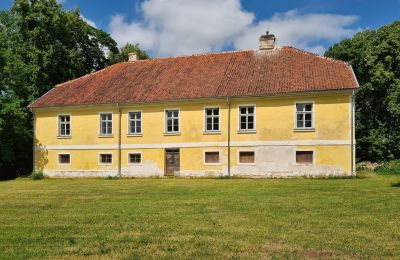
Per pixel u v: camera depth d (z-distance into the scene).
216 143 30.39
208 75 32.81
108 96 33.72
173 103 31.58
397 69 41.31
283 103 28.95
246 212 13.02
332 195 17.22
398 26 41.31
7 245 9.15
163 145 31.84
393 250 8.34
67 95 35.81
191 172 30.91
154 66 36.69
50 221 12.01
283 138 28.83
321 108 28.09
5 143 37.69
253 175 29.34
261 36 34.62
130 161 32.91
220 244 8.97
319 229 10.30
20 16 40.59
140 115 32.97
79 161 34.41
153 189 21.28
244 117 30.03
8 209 14.68
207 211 13.32
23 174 40.34
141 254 8.32
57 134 35.28
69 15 43.19
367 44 44.12
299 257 7.94
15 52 40.34
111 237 9.77
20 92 39.53
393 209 13.25
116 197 17.92
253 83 30.20
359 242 8.98
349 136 27.44
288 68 31.08
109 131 33.88
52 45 40.66
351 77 28.33
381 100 43.03
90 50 48.06
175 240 9.38
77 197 18.23
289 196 17.08
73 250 8.67
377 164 38.41
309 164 28.19
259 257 7.98
